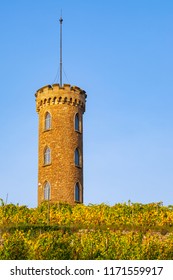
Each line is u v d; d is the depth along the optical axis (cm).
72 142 5834
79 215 4488
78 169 5819
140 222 4278
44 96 5947
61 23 6306
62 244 3375
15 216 4528
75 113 5944
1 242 3806
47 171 5756
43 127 5922
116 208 4434
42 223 4434
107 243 3450
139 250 3416
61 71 6153
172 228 4109
